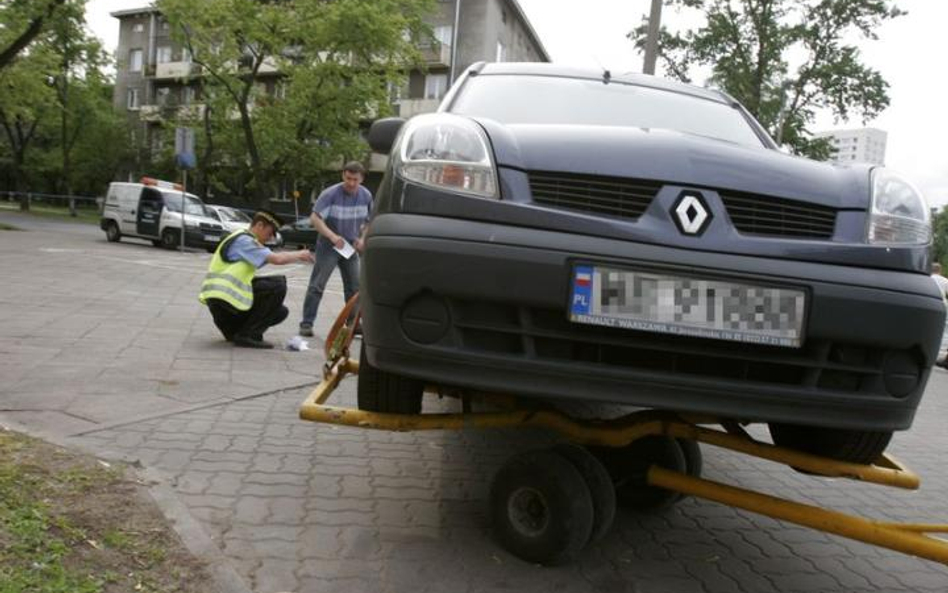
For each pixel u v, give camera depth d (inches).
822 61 1171.9
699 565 126.5
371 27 1131.9
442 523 131.3
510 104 148.9
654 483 126.9
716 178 103.7
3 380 197.0
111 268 547.2
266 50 1182.3
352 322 157.9
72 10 936.3
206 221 884.6
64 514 111.9
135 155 2066.9
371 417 122.7
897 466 121.0
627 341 99.2
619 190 103.7
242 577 106.4
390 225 104.6
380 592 105.7
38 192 2333.9
